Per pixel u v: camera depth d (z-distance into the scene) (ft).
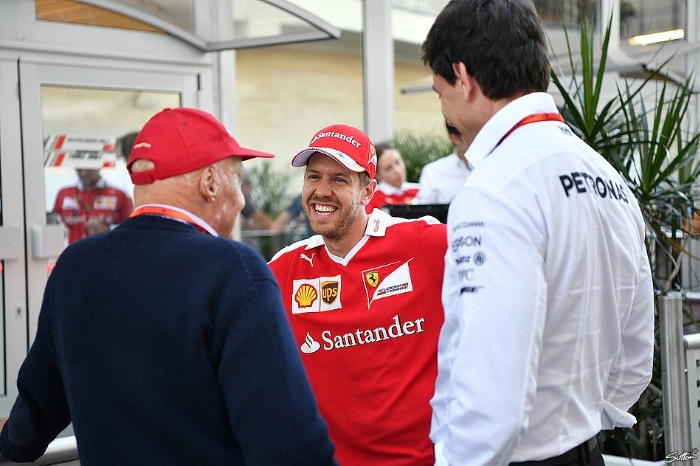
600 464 5.90
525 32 5.52
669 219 12.62
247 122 24.98
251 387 5.00
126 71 17.70
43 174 16.79
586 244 5.31
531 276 5.06
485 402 5.01
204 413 5.15
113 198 17.66
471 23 5.52
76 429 5.37
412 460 7.30
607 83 19.24
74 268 5.44
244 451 5.03
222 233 5.79
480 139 5.54
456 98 5.76
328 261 7.70
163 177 5.49
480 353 5.05
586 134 12.09
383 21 27.96
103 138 17.52
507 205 5.19
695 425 8.68
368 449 7.42
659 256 13.00
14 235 16.20
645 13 20.06
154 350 5.12
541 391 5.42
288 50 25.89
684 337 8.63
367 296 7.50
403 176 20.34
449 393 5.49
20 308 16.40
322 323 7.54
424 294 7.41
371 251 7.54
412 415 7.31
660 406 12.73
